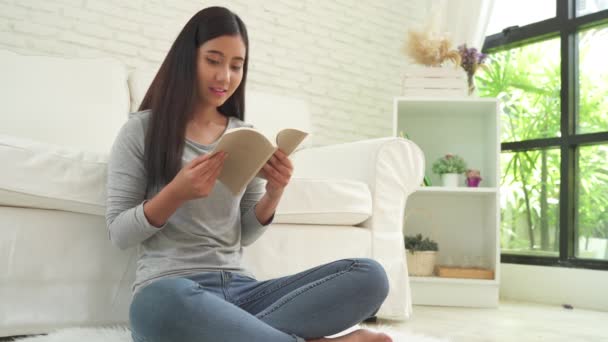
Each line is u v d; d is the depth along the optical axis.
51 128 2.11
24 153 1.48
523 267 3.20
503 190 3.52
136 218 1.19
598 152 3.07
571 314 2.64
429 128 3.52
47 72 2.21
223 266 1.28
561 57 3.27
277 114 2.80
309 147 2.95
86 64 2.33
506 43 3.58
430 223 3.39
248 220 1.47
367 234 2.14
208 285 1.23
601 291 2.85
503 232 3.48
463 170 3.18
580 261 3.03
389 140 2.24
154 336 1.03
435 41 3.19
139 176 1.30
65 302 1.54
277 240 1.95
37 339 1.33
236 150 1.14
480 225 3.34
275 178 1.33
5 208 1.49
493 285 2.83
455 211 3.38
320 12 3.44
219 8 1.33
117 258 1.61
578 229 3.13
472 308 2.77
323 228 2.04
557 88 3.31
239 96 1.47
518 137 3.49
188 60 1.30
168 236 1.27
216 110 1.48
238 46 1.31
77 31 2.67
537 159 3.37
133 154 1.30
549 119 3.33
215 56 1.29
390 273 2.17
